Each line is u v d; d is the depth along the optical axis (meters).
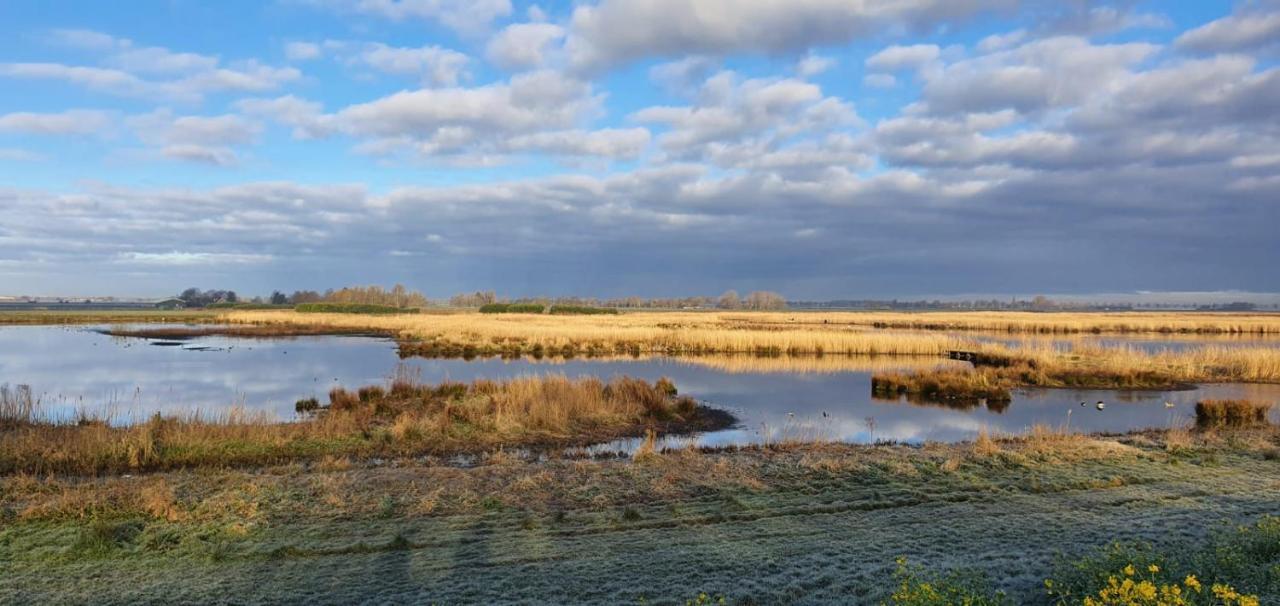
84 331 61.28
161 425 14.91
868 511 9.78
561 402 18.53
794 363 36.19
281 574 7.51
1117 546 6.64
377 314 93.44
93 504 9.56
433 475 11.60
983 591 6.04
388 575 7.45
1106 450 13.59
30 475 12.02
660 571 7.43
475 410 17.91
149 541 8.41
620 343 44.72
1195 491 10.68
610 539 8.59
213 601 6.81
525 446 15.42
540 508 9.94
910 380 25.59
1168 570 6.20
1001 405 22.78
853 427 18.73
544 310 119.62
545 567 7.61
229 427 14.90
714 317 95.62
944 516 9.45
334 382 27.45
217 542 8.46
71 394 23.75
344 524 9.14
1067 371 29.48
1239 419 20.03
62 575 7.46
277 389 25.34
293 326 66.75
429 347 42.53
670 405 20.25
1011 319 93.00
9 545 8.30
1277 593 5.75
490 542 8.49
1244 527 7.64
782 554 7.95
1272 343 52.66
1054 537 8.36
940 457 13.05
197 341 49.72
